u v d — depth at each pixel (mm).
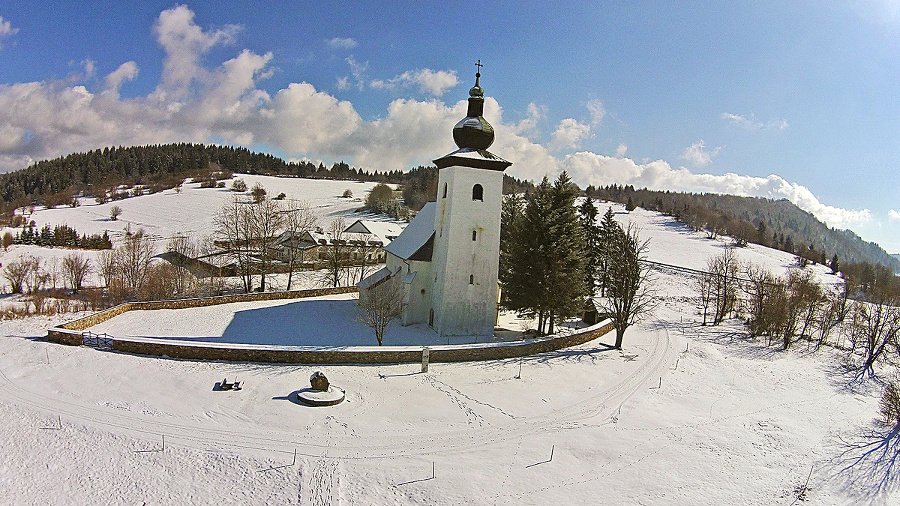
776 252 123188
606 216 56219
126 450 20109
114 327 39531
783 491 20203
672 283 78125
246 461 19672
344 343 37844
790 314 46469
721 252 109438
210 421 22641
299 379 27844
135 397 24641
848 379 36781
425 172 178500
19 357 29141
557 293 40688
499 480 19281
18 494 17281
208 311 46188
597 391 29375
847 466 22484
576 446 22172
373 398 25984
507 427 23719
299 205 152000
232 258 76250
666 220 149750
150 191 169500
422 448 21328
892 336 41219
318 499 17625
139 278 60406
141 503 17109
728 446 23484
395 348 31922
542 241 40875
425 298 44125
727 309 56906
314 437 21688
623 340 42594
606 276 42938
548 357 35656
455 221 40000
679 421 25844
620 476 20156
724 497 19422
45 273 65125
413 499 17859
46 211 135250
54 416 22516
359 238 92625
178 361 29766
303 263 77750
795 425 26688
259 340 37875
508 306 43125
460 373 30750
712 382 32938
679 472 20797
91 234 106688
